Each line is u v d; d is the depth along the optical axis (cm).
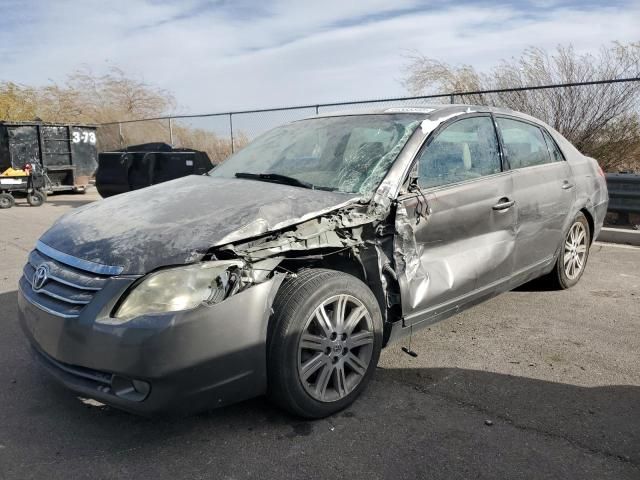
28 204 1299
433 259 360
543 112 1055
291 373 289
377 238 334
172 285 263
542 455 275
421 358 388
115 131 2119
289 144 426
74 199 1420
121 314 262
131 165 1108
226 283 271
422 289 349
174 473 263
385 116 406
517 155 444
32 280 309
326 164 379
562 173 487
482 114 425
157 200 342
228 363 271
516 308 487
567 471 262
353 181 349
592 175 536
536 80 1066
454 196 369
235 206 310
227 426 303
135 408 262
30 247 770
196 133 1546
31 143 1342
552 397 333
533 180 445
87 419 310
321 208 311
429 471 263
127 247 280
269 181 375
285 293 293
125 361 256
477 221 387
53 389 344
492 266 400
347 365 318
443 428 300
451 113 400
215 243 273
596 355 392
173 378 258
